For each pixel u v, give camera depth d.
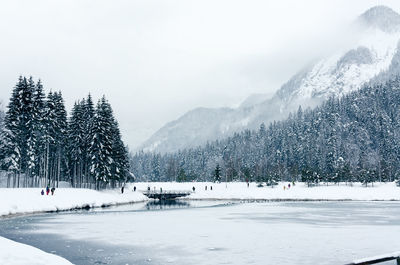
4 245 14.84
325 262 16.86
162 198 84.56
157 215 40.41
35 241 22.95
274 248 20.45
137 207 56.94
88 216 39.09
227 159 177.00
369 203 64.12
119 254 18.94
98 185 72.38
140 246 21.14
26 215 40.22
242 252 19.30
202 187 101.38
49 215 40.31
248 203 64.94
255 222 33.72
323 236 24.88
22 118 62.75
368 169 108.00
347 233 26.52
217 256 18.34
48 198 48.09
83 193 58.88
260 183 98.00
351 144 179.00
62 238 24.08
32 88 65.56
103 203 59.19
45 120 65.56
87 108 76.38
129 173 96.56
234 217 38.31
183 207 55.44
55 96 70.44
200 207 54.31
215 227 29.94
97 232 26.92
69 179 86.94
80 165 75.94
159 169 181.75
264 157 178.25
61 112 70.38
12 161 59.88
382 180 114.75
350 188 80.75
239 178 142.75
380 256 13.55
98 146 69.12
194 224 32.12
